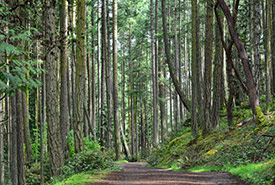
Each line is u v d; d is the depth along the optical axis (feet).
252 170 28.71
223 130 53.42
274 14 79.61
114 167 41.93
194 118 62.08
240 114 64.23
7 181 53.52
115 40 81.00
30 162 64.85
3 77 14.17
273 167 25.48
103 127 97.35
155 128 102.53
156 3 108.27
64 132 52.65
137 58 153.58
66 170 39.68
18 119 43.24
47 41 31.86
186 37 145.07
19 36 19.31
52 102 40.24
